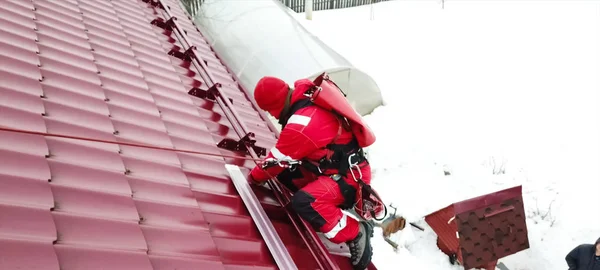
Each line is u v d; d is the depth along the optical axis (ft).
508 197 19.69
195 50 16.58
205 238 7.29
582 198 24.84
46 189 6.25
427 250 21.86
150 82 12.72
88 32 13.75
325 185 8.38
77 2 15.96
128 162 8.14
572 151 28.37
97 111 9.35
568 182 26.00
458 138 30.22
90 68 11.33
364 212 8.71
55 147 7.32
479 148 29.25
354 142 8.46
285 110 8.29
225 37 34.14
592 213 23.88
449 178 27.14
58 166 6.90
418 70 39.19
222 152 10.71
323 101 7.89
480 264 19.19
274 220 9.20
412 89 36.29
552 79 36.09
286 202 9.48
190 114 12.07
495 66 38.83
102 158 7.77
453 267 21.06
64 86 9.70
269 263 7.72
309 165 8.48
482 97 34.73
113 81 11.41
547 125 30.99
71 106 8.97
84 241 5.77
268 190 9.91
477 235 19.17
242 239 7.88
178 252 6.68
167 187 8.07
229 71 19.92
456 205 19.15
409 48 43.24
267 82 8.05
